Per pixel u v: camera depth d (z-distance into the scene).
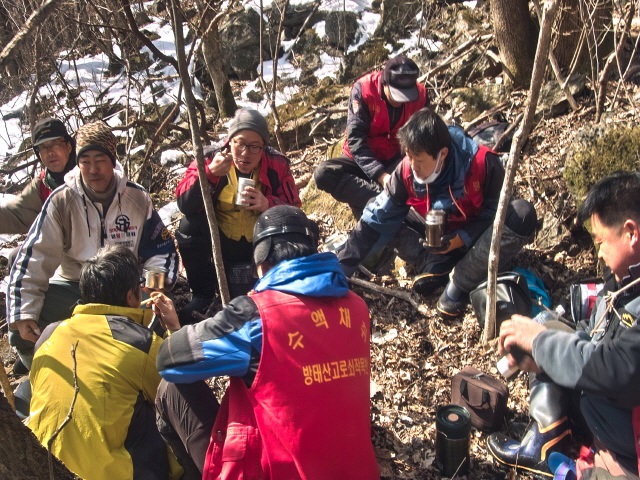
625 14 4.45
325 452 2.20
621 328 2.27
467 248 3.58
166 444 2.69
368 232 3.66
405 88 3.93
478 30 5.62
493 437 2.93
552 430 2.76
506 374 2.65
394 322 3.70
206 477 2.33
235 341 2.23
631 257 2.25
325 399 2.21
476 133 4.56
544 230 3.96
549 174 4.16
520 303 3.32
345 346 2.29
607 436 2.35
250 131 3.47
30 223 3.94
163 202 5.43
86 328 2.60
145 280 3.30
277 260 2.34
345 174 4.20
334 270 2.35
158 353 2.38
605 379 2.16
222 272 2.95
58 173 3.83
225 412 2.38
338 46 6.62
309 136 5.75
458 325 3.60
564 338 2.32
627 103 4.43
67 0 5.12
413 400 3.23
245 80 6.92
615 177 2.29
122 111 6.44
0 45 5.54
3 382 2.77
